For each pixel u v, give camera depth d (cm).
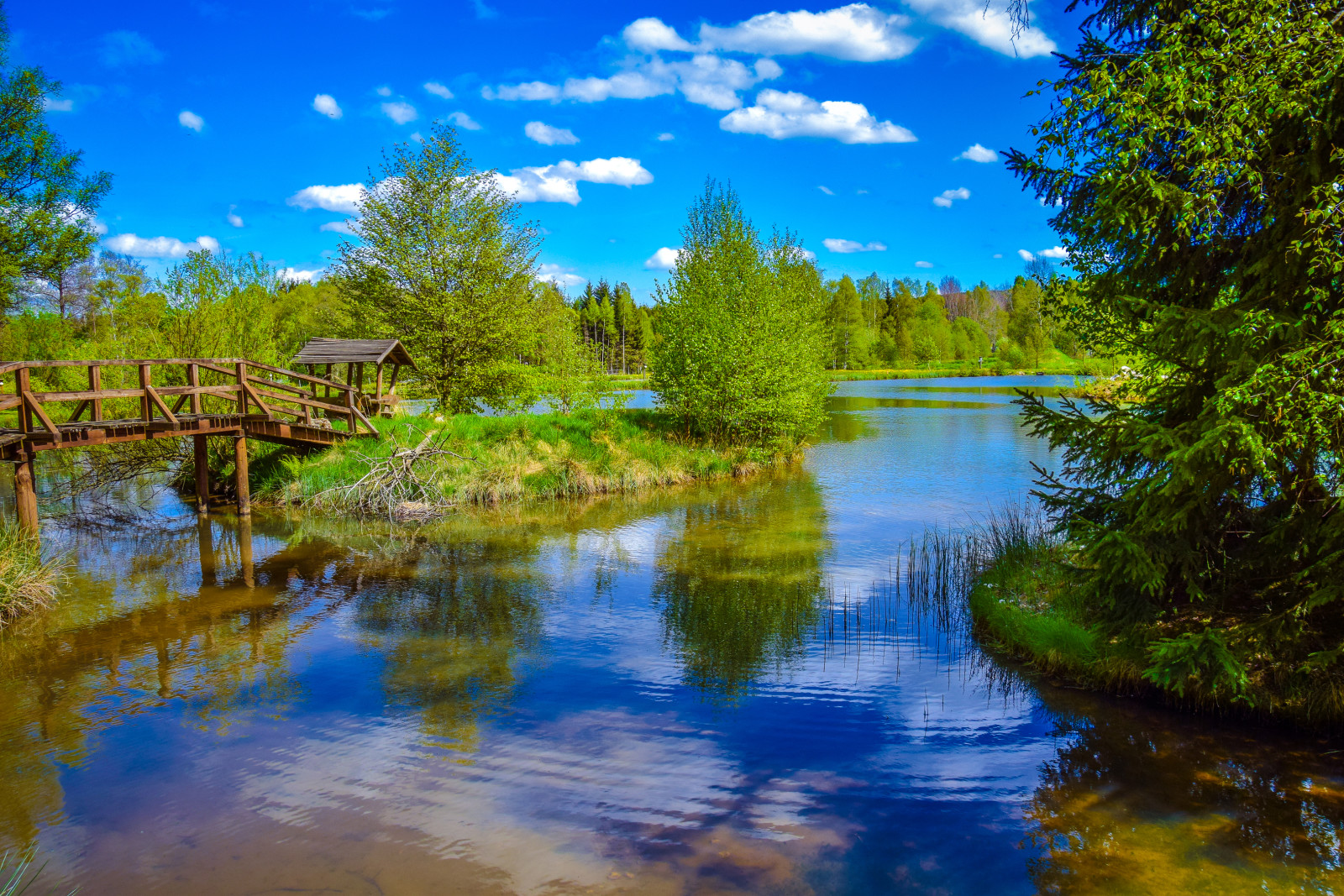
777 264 2631
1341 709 642
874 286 11919
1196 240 667
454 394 2773
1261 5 570
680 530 1560
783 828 538
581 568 1273
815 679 808
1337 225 550
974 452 2681
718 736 680
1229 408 557
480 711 736
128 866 499
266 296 2167
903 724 701
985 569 1164
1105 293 757
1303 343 564
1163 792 577
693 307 2438
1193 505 636
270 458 1969
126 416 1903
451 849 514
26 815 561
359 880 482
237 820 552
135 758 647
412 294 2672
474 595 1120
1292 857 496
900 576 1202
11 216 2319
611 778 607
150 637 953
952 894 464
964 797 577
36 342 3030
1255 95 578
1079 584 860
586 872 489
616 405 2875
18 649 912
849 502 1828
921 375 8831
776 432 2491
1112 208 656
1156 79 605
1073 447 728
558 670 839
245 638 946
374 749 661
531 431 2222
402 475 1816
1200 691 699
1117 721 694
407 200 2683
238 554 1372
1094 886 470
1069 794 578
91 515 1717
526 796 581
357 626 988
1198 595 691
